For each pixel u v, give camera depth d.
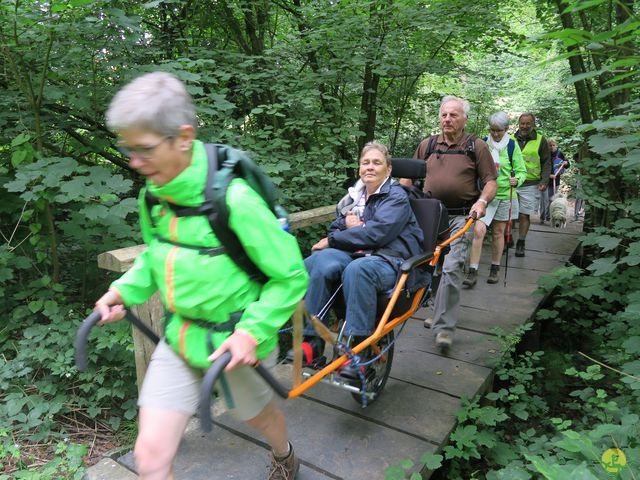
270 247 1.44
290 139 6.24
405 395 3.08
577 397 4.21
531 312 4.53
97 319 1.62
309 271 2.63
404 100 7.80
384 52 5.96
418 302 2.87
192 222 1.44
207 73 4.94
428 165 3.85
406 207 2.75
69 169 3.22
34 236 3.60
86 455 2.87
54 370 3.09
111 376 3.33
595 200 4.82
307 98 5.45
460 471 3.08
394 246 2.71
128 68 3.88
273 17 6.81
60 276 4.30
